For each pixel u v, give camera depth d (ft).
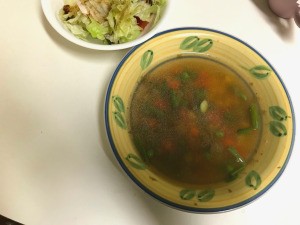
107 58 0.89
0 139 0.76
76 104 0.82
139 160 0.72
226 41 0.86
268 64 0.84
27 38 0.88
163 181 0.70
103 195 0.73
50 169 0.74
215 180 0.76
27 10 0.91
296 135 0.85
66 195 0.72
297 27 1.03
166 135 0.82
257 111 0.84
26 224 0.68
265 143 0.78
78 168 0.75
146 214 0.72
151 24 0.89
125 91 0.79
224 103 0.88
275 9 1.02
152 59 0.84
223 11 1.01
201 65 0.90
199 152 0.81
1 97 0.80
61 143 0.77
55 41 0.89
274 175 0.71
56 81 0.84
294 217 0.76
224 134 0.84
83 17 0.88
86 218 0.70
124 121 0.76
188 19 0.98
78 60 0.87
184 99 0.87
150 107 0.84
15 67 0.84
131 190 0.74
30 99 0.81
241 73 0.88
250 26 1.00
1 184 0.71
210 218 0.73
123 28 0.85
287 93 0.81
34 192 0.71
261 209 0.76
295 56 0.98
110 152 0.78
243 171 0.76
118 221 0.71
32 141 0.76
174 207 0.65
